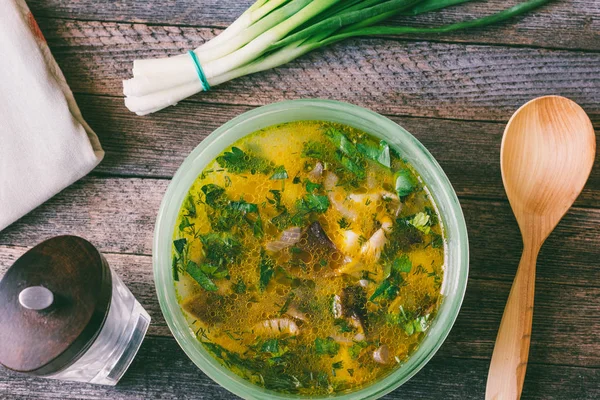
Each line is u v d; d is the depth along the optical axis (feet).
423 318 1.65
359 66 1.82
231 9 1.81
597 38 1.83
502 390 1.72
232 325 1.65
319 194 1.65
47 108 1.74
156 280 1.64
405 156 1.68
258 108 1.65
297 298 1.64
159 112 1.81
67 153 1.74
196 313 1.65
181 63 1.74
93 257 1.57
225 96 1.81
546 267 1.82
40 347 1.52
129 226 1.80
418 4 1.78
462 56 1.82
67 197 1.80
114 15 1.81
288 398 1.63
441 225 1.69
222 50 1.73
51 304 1.51
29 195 1.75
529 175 1.75
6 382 1.79
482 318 1.80
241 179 1.66
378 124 1.66
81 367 1.68
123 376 1.79
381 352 1.64
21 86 1.73
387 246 1.64
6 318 1.53
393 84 1.82
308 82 1.81
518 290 1.74
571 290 1.82
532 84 1.83
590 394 1.81
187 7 1.81
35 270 1.55
